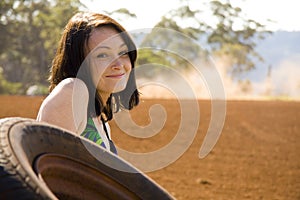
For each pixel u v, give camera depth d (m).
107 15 3.55
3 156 2.73
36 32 47.84
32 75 47.31
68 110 3.30
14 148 2.83
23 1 47.66
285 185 10.70
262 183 10.77
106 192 3.48
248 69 54.06
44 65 46.91
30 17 47.94
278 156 12.95
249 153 13.09
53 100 3.30
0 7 47.38
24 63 48.16
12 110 16.48
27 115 15.95
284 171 11.66
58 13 46.09
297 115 18.42
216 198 9.66
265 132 15.66
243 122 16.97
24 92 41.50
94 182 3.42
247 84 45.44
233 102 21.11
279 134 15.50
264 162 12.32
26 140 3.01
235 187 10.38
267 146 13.94
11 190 2.58
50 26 47.16
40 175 2.90
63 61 3.55
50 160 3.16
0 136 2.88
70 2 45.78
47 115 3.29
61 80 3.58
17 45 48.12
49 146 3.16
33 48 48.00
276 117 18.02
